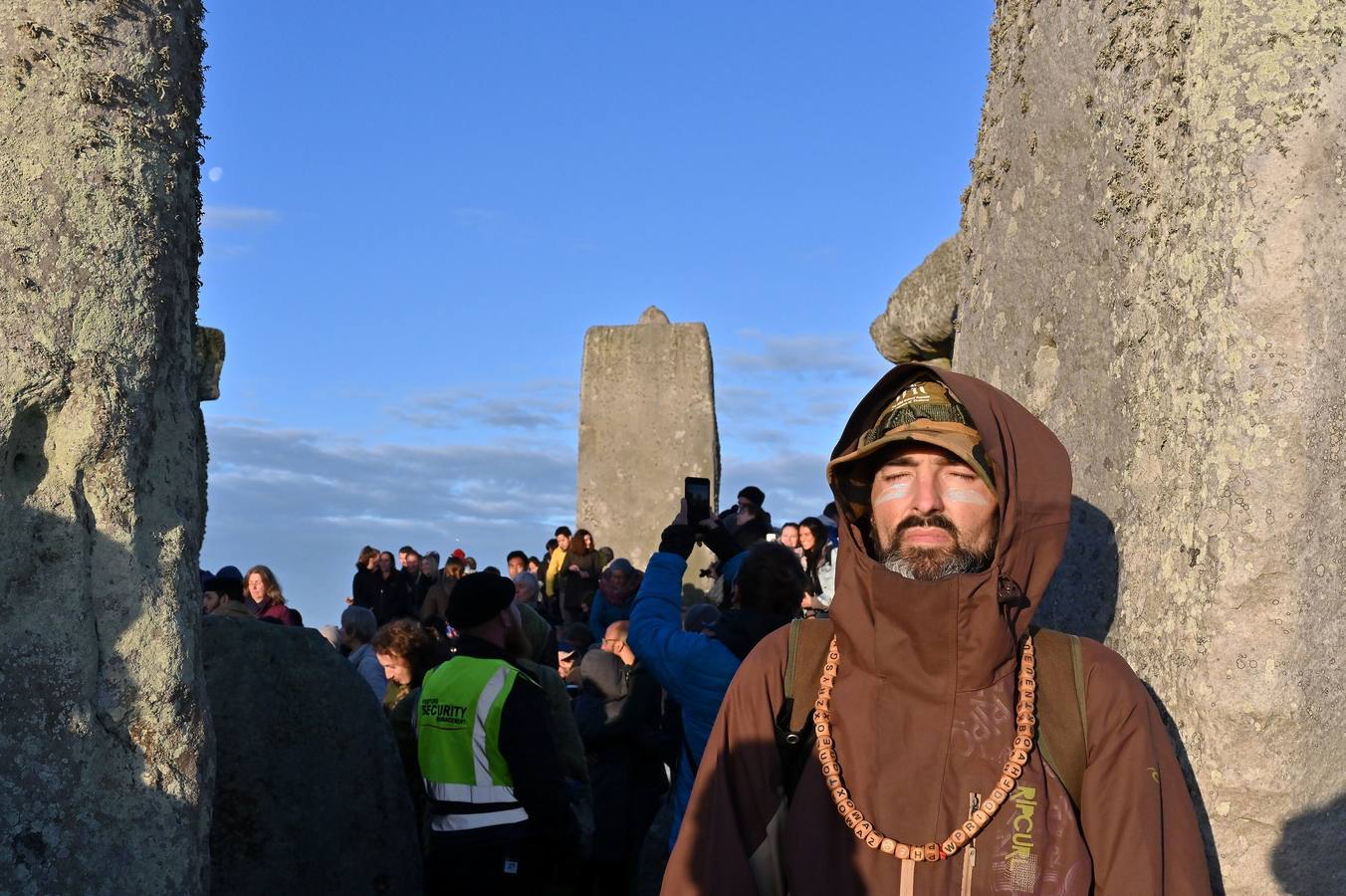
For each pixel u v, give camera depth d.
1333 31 2.34
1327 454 2.29
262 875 4.13
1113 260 2.72
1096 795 2.00
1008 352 3.23
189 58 2.99
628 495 15.75
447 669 4.39
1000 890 1.95
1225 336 2.34
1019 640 2.11
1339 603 2.30
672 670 4.09
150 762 2.63
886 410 2.32
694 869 2.09
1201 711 2.30
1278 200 2.30
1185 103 2.50
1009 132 3.33
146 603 2.68
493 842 4.22
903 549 2.19
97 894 2.52
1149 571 2.50
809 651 2.20
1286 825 2.24
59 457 2.61
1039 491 2.16
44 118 2.63
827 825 2.06
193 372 3.00
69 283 2.62
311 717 4.32
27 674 2.50
